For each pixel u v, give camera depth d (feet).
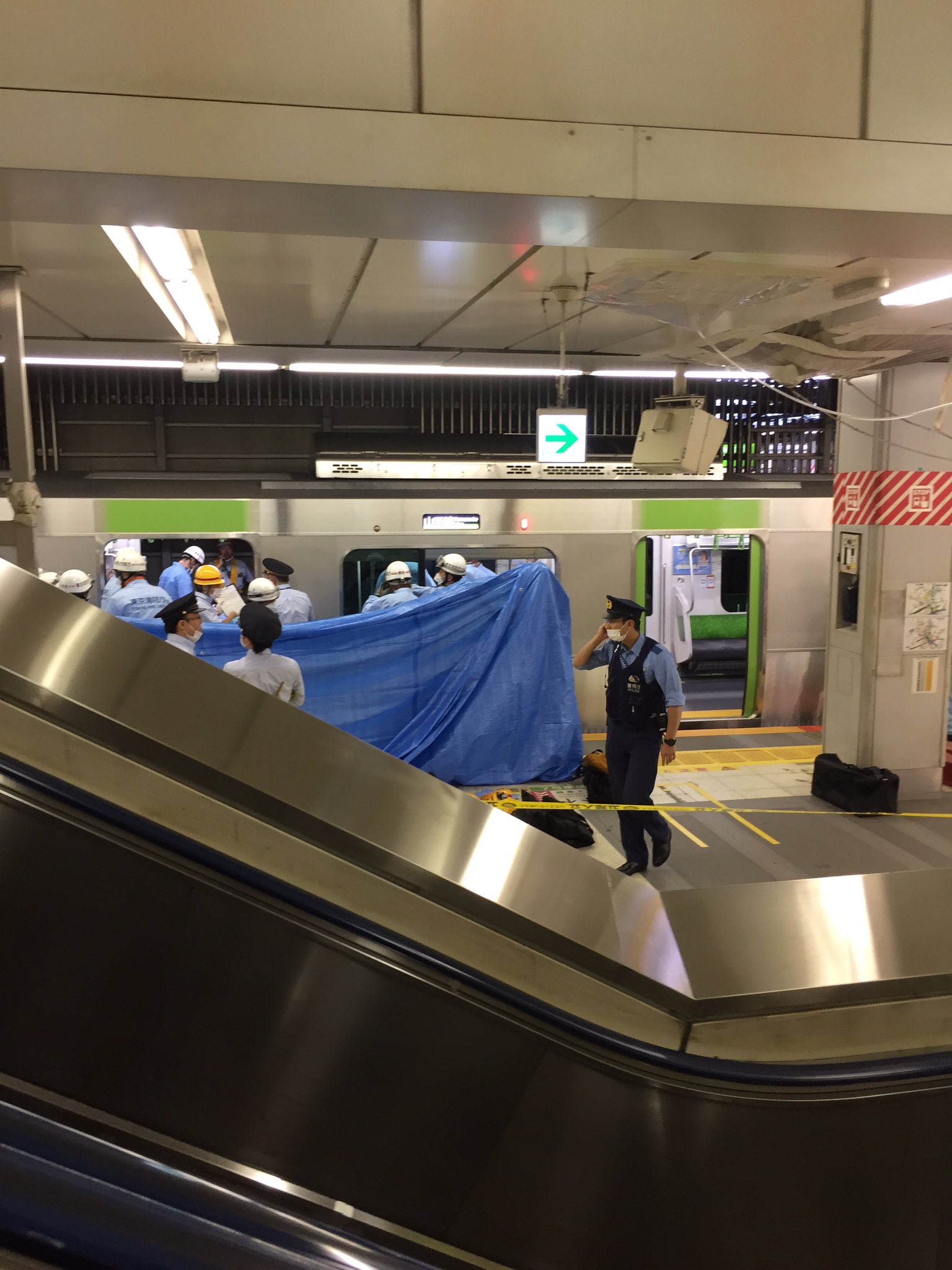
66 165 7.53
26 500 14.98
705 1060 7.47
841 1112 7.60
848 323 17.89
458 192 8.15
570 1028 7.13
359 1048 6.81
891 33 8.74
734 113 8.55
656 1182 7.58
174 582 27.66
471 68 7.99
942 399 20.02
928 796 25.76
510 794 24.64
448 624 25.39
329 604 30.07
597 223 9.34
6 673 6.30
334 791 7.13
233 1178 6.40
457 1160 7.22
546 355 25.59
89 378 30.42
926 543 24.56
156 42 7.50
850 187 8.91
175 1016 6.44
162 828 6.30
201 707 6.98
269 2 7.57
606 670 31.65
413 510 29.94
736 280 14.60
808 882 9.04
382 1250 3.34
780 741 31.89
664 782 27.40
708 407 33.45
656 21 8.25
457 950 7.07
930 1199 8.14
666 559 33.58
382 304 18.86
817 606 33.14
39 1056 6.23
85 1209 2.67
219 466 31.65
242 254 14.56
